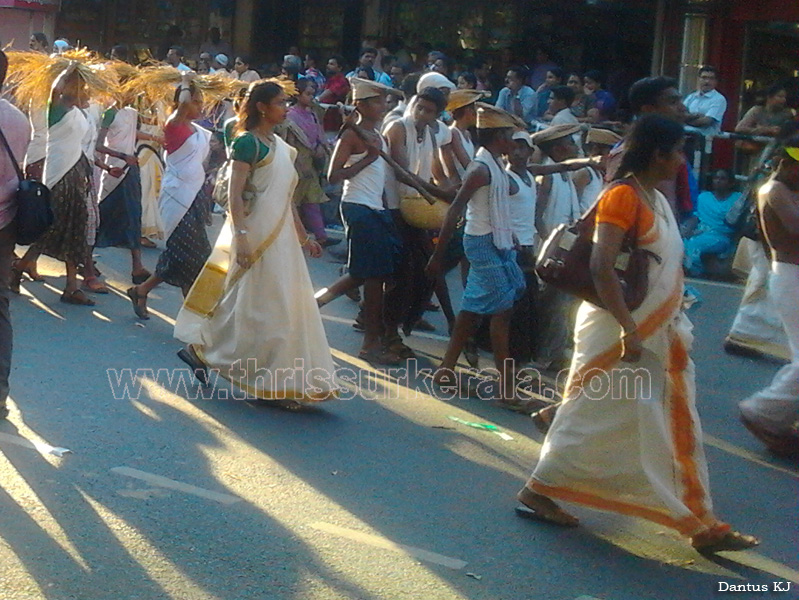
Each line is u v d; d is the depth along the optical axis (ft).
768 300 27.91
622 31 57.00
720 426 22.63
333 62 52.26
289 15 67.21
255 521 16.34
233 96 28.30
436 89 26.07
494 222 22.20
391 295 25.94
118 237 31.83
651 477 15.69
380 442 20.20
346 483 18.12
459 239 26.40
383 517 16.84
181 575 14.53
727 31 51.29
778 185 20.49
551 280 15.96
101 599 13.76
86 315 28.07
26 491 16.87
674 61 53.47
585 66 58.39
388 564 15.24
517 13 60.80
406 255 25.94
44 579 14.17
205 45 65.16
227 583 14.39
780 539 17.03
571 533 16.66
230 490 17.46
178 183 27.25
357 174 24.81
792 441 20.54
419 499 17.65
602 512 17.52
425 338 28.50
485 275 22.41
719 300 34.96
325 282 34.63
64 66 28.22
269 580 14.55
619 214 15.42
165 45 69.41
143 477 17.72
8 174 19.45
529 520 17.02
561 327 24.53
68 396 21.43
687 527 15.66
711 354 28.53
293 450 19.45
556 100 36.63
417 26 63.77
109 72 29.27
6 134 19.33
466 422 21.63
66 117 28.17
